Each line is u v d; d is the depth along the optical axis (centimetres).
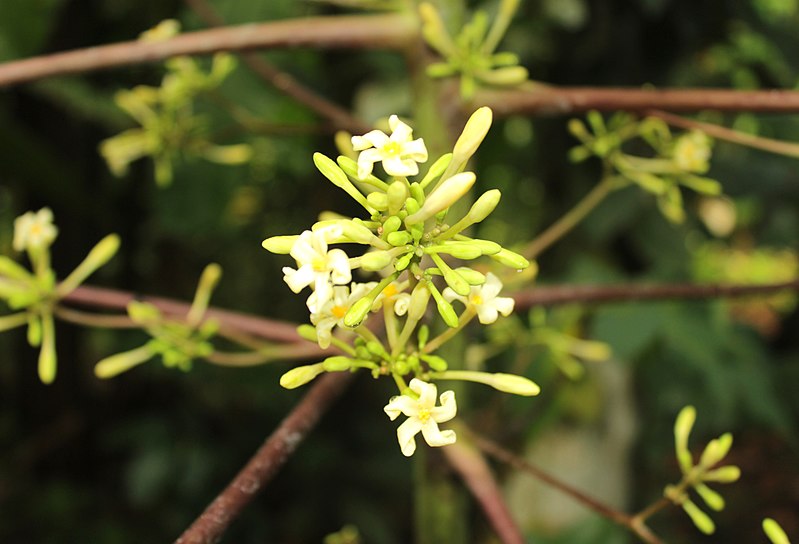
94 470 240
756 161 131
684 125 69
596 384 138
